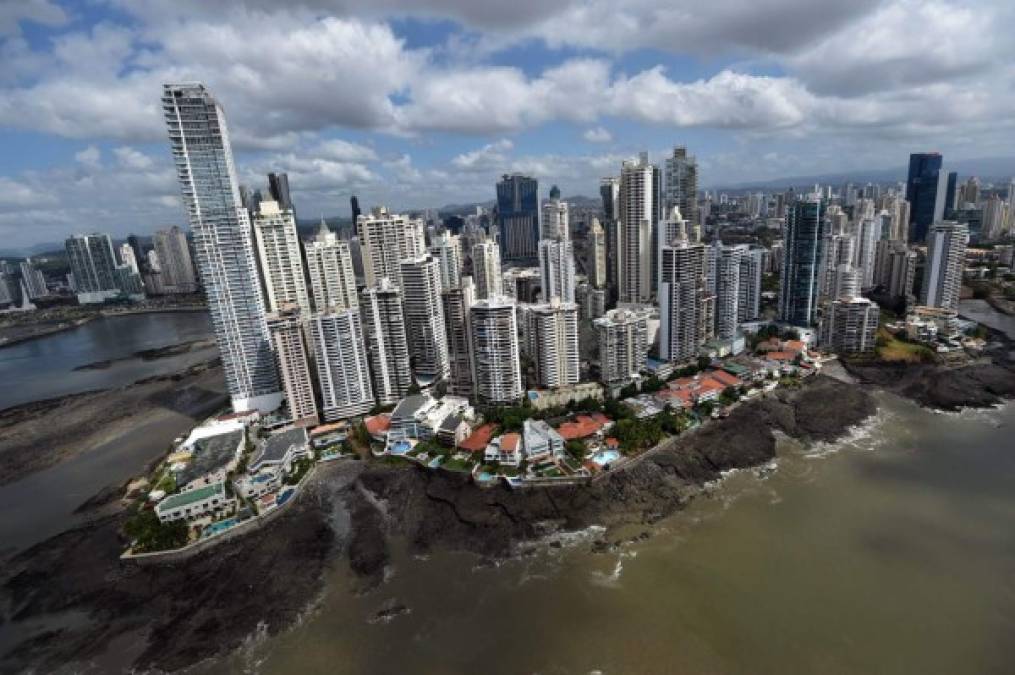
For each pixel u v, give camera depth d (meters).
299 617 141.62
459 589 147.62
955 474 186.38
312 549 168.12
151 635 138.88
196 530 174.50
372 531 175.00
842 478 187.50
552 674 119.25
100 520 192.00
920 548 150.88
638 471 191.62
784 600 135.00
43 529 191.62
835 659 117.94
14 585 161.50
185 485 192.88
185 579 157.88
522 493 184.50
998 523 160.00
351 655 128.50
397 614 140.12
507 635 130.75
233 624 140.38
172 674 126.56
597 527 169.62
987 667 114.56
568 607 137.88
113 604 150.62
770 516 168.88
